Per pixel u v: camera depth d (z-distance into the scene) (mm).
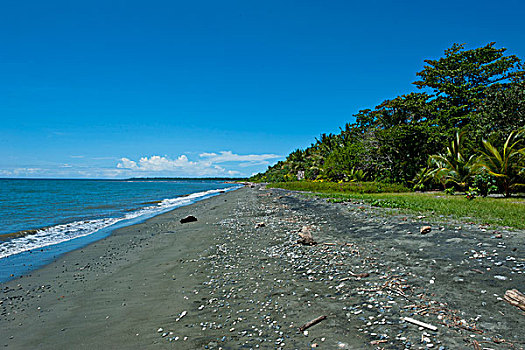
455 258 6883
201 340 4781
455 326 4500
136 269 8914
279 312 5504
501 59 32219
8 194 47906
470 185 22094
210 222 17031
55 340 5047
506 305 4840
